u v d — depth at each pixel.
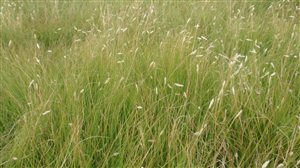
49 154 2.60
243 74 3.12
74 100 2.86
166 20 5.04
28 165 2.53
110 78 3.12
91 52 3.69
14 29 5.12
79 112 2.83
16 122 2.91
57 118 2.87
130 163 2.32
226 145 2.64
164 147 2.58
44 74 3.48
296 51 3.79
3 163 2.47
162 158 2.47
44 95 3.06
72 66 3.56
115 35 4.14
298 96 2.99
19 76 3.51
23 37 5.05
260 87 2.94
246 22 4.74
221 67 3.35
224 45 4.14
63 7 6.02
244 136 2.68
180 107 2.73
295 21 4.79
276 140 2.61
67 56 4.11
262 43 4.27
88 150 2.59
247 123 2.62
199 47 3.68
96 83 3.20
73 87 3.11
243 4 5.56
